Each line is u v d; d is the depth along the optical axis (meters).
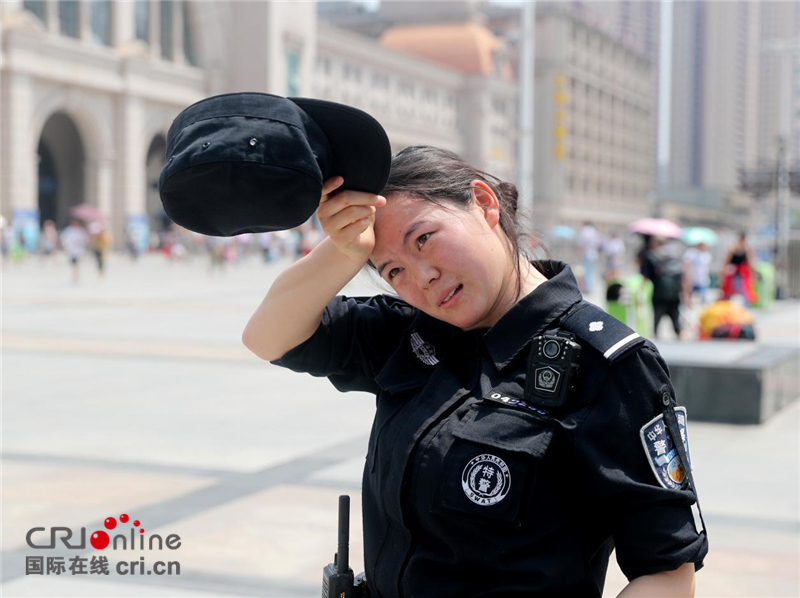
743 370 7.70
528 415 1.50
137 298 20.84
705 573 4.11
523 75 24.06
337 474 5.67
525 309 1.59
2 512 4.78
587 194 108.44
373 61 73.25
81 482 5.41
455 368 1.64
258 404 8.19
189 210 1.41
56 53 46.28
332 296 1.74
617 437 1.48
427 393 1.62
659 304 12.80
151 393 8.69
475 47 88.38
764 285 21.47
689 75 187.50
